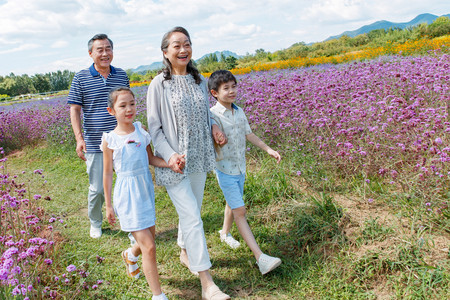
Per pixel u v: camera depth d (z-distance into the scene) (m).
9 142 9.15
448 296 2.24
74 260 3.25
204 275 2.58
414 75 5.50
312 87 6.34
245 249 3.29
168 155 2.56
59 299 2.62
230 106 3.04
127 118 2.55
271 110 5.41
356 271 2.64
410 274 2.45
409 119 3.85
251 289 2.77
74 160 7.12
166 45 2.62
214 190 4.69
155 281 2.50
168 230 3.91
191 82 2.75
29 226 3.15
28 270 2.64
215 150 2.89
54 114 9.52
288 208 3.61
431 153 3.40
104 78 3.66
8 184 3.76
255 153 5.32
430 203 2.94
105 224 4.18
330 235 3.09
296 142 4.75
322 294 2.55
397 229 2.89
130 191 2.52
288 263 2.95
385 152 3.82
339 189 3.88
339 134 4.28
